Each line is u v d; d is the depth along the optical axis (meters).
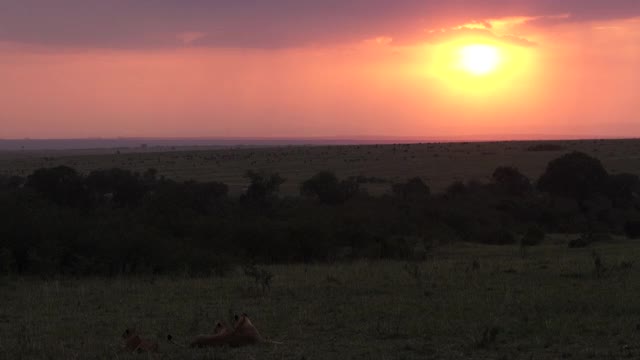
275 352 10.12
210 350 10.21
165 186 48.28
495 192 61.34
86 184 48.81
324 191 53.22
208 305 14.88
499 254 30.19
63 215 26.70
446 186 74.44
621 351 10.01
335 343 10.81
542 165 94.56
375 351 10.21
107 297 16.48
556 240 40.00
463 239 41.78
